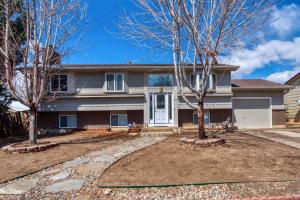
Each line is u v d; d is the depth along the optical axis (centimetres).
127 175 686
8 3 1024
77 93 1766
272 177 647
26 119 1795
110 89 1761
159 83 1788
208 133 1447
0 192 604
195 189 592
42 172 746
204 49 934
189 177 658
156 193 580
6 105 1669
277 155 839
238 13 880
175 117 1752
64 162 843
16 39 1106
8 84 1021
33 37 1044
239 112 1838
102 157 885
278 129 1683
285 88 1822
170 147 962
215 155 831
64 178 689
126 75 1769
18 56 1117
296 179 631
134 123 1756
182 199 549
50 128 1791
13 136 1658
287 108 2369
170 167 736
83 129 1784
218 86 1759
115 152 958
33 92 1046
